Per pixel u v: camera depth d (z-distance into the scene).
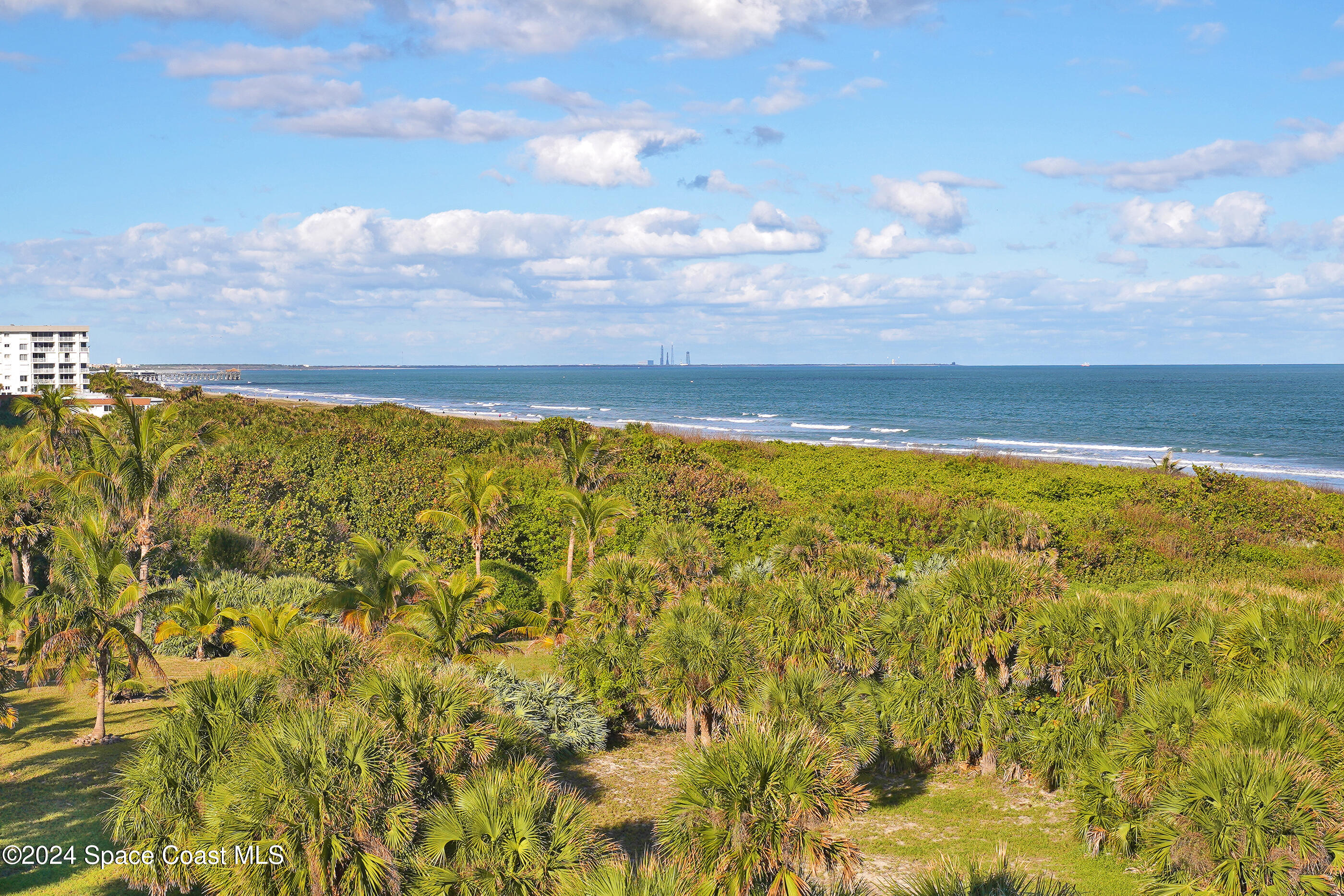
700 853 10.16
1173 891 10.59
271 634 20.19
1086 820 13.53
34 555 32.34
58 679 22.27
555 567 32.72
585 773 17.53
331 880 9.54
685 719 18.09
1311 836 9.80
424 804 10.47
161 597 20.27
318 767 9.72
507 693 18.69
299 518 31.41
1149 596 16.89
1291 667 14.11
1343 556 33.47
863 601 18.52
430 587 20.17
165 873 10.55
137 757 11.44
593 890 8.67
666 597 20.50
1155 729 12.85
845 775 10.66
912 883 9.87
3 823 13.90
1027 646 16.23
